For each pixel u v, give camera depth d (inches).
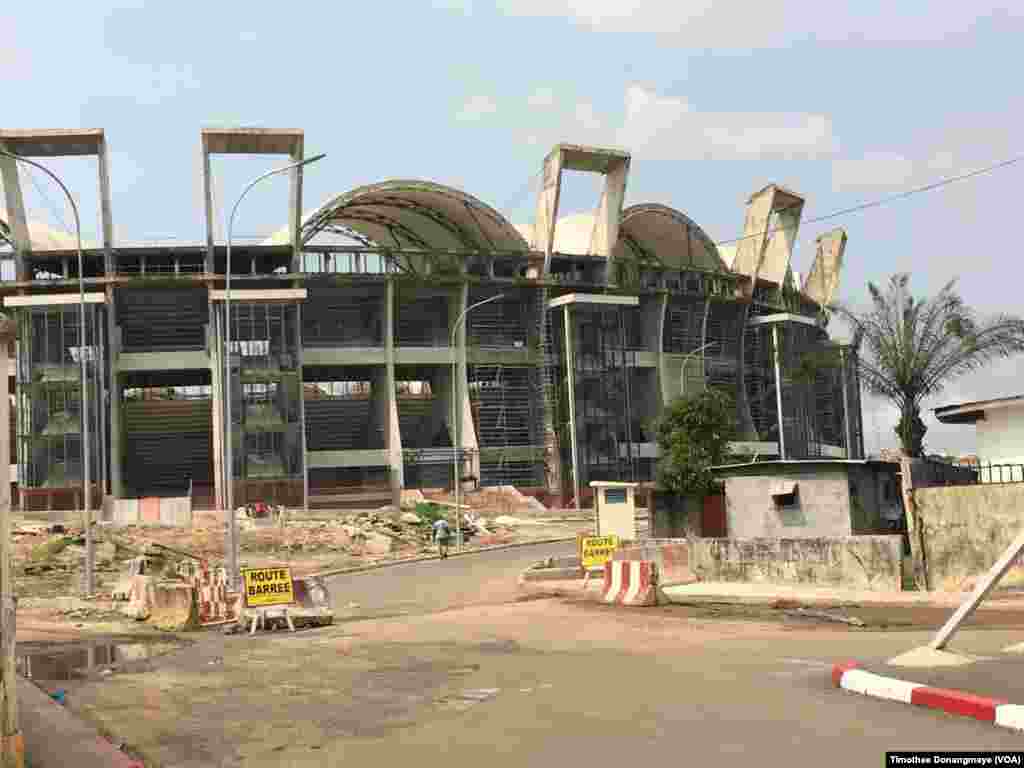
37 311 2677.2
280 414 2738.7
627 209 3174.2
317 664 580.1
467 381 3105.3
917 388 1466.5
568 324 3075.8
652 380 3316.9
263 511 2379.4
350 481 3063.5
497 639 665.6
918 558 876.0
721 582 1034.1
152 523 2268.7
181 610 881.5
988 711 329.1
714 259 3383.4
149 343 2979.8
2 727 259.8
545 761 307.9
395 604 1087.0
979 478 1132.5
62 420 2655.0
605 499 1595.7
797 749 303.6
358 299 3031.5
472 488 2972.4
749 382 3577.8
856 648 532.1
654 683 446.6
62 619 976.3
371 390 3144.7
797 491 1183.6
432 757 323.9
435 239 3208.7
